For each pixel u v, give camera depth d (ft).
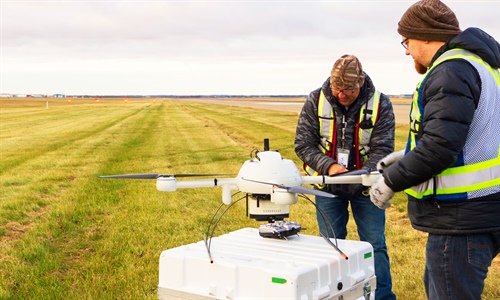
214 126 120.47
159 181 10.91
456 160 9.35
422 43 10.14
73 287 19.26
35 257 22.90
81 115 181.57
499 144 9.45
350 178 11.74
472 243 9.45
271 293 9.77
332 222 15.23
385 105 14.30
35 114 186.91
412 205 10.05
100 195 37.32
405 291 18.49
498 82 9.70
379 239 14.85
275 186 10.55
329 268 10.32
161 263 10.95
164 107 288.71
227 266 10.18
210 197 36.11
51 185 42.52
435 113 9.11
